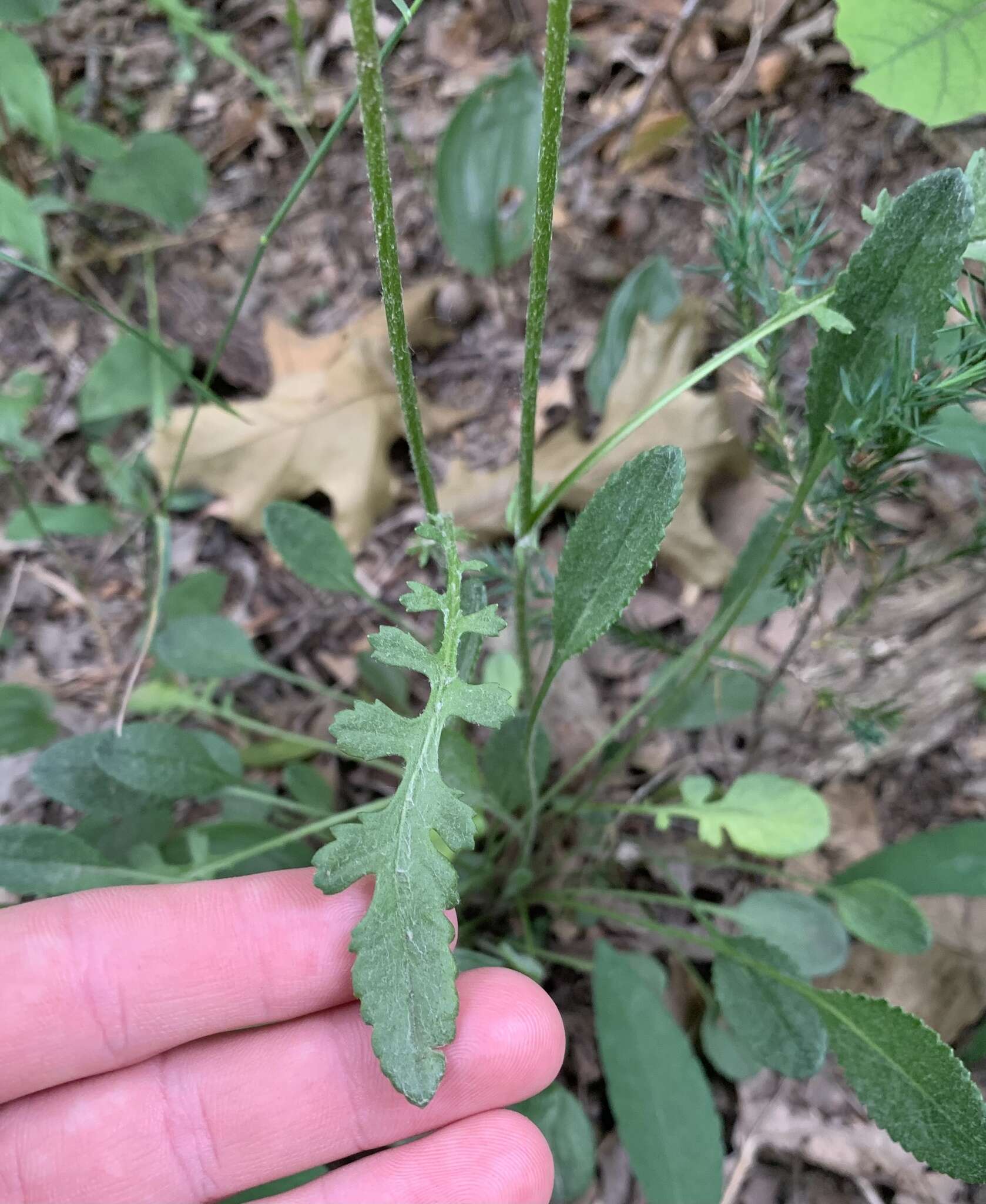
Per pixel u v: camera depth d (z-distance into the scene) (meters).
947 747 0.18
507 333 0.23
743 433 0.20
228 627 0.17
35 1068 0.12
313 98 0.26
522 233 0.20
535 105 0.19
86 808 0.15
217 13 0.28
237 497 0.21
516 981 0.12
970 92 0.11
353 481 0.21
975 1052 0.14
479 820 0.13
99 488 0.23
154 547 0.19
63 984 0.11
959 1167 0.11
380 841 0.09
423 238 0.24
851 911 0.14
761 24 0.21
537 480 0.20
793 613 0.19
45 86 0.17
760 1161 0.16
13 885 0.13
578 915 0.17
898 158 0.20
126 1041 0.12
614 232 0.23
